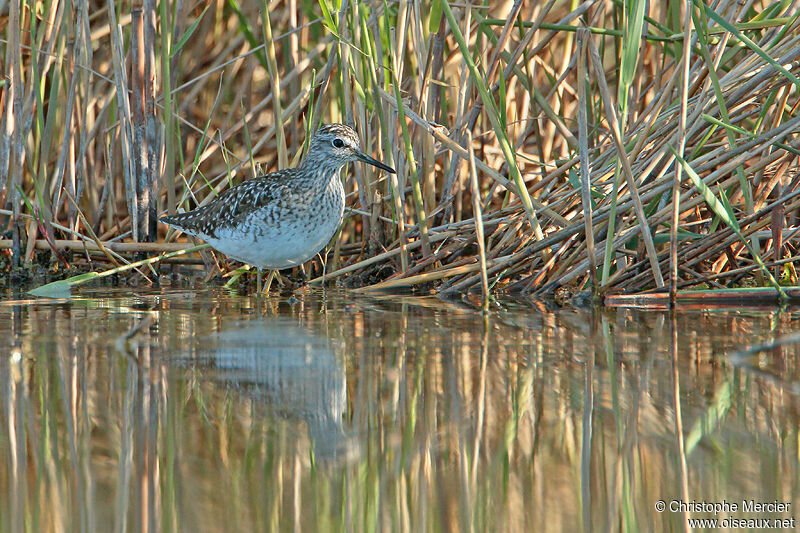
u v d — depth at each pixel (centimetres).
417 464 602
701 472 582
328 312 1060
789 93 1146
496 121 1080
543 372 781
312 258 1303
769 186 1170
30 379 758
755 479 570
